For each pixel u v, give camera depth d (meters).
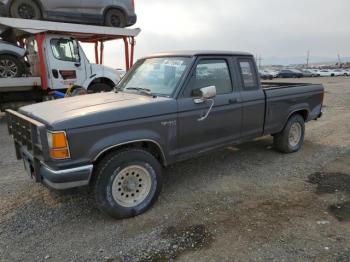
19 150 4.08
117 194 3.41
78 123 3.06
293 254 2.82
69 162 3.06
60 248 2.98
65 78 9.09
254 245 2.96
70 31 8.84
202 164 5.22
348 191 4.10
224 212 3.60
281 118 5.34
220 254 2.84
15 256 2.87
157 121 3.60
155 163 3.63
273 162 5.29
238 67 4.61
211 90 3.75
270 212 3.59
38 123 3.08
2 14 9.19
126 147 3.50
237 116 4.55
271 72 49.97
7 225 3.39
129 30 10.16
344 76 51.66
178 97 3.82
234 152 5.85
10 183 4.51
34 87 8.95
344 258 2.75
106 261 2.79
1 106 8.98
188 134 3.96
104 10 11.02
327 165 5.09
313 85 6.05
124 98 3.86
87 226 3.37
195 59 4.02
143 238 3.12
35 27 8.27
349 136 6.97
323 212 3.56
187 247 2.96
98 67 9.75
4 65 8.68
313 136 7.05
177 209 3.69
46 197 4.04
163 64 4.27
